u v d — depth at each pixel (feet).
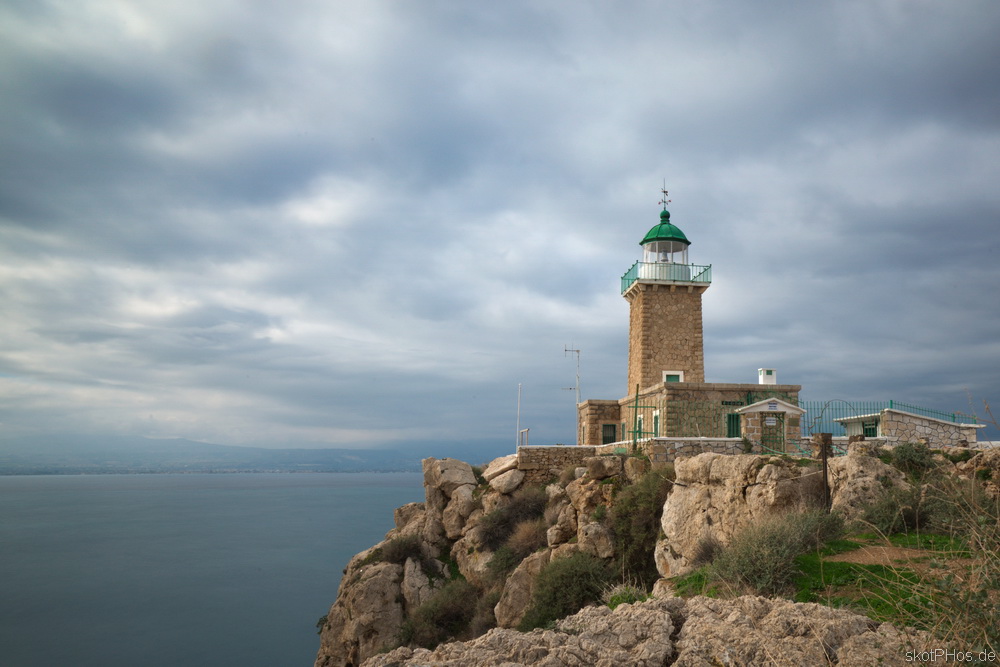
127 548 423.23
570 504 92.58
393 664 27.73
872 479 53.42
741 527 56.13
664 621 26.68
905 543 40.04
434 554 115.14
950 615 20.10
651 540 73.56
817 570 36.83
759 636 23.70
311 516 633.61
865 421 109.50
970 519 22.56
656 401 118.01
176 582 311.06
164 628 231.50
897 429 102.42
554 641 26.86
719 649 23.72
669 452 91.91
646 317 147.23
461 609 97.76
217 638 220.02
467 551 108.68
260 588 298.35
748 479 59.88
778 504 55.36
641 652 24.93
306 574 331.16
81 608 260.62
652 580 70.13
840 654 21.91
